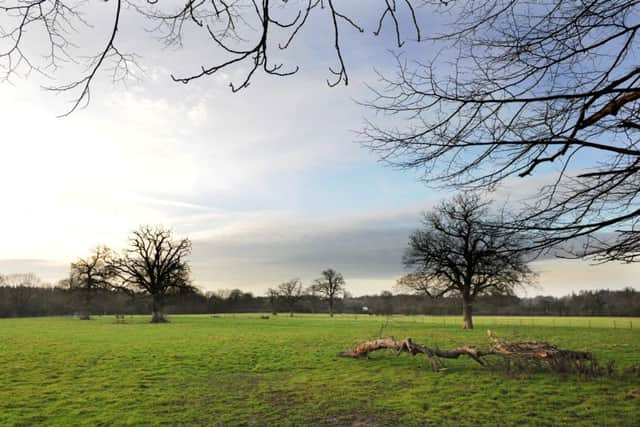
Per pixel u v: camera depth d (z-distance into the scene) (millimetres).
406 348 22672
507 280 44594
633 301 91062
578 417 12367
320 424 12164
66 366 22000
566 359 19312
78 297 88062
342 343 33062
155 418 12625
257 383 17875
